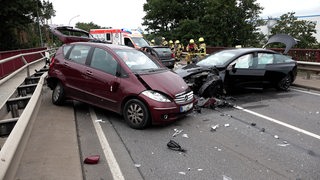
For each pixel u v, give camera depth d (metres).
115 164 4.07
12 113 5.33
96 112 6.63
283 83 9.38
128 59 6.08
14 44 34.28
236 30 34.72
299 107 7.41
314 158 4.39
